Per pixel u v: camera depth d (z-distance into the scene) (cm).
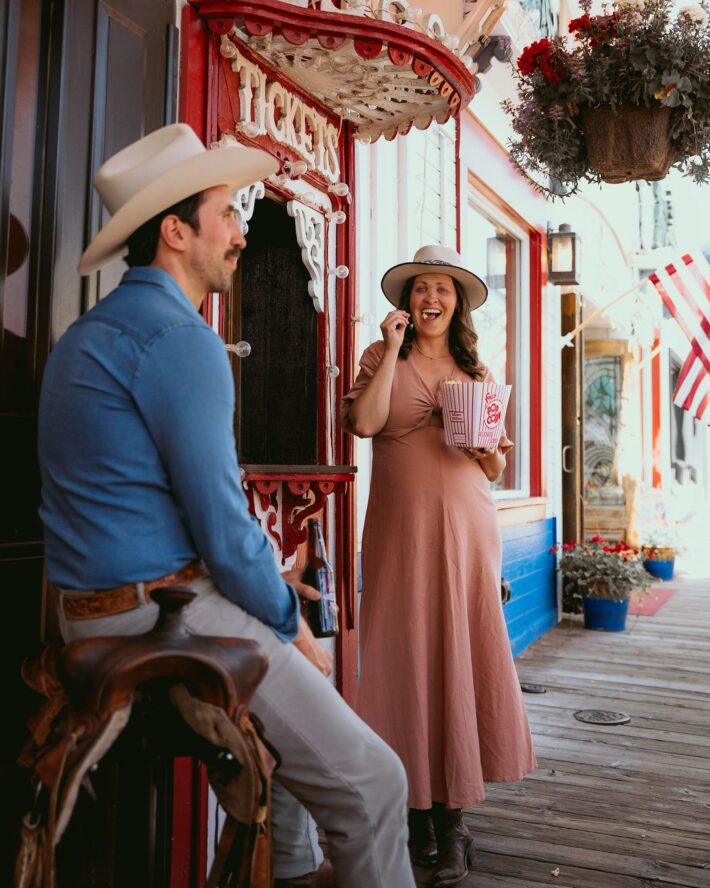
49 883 114
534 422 646
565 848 266
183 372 133
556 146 353
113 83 204
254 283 302
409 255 396
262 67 254
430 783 244
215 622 141
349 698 315
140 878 158
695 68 323
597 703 437
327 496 305
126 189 148
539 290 645
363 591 260
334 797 151
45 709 139
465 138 480
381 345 268
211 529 133
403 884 156
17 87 182
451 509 249
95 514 135
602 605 641
